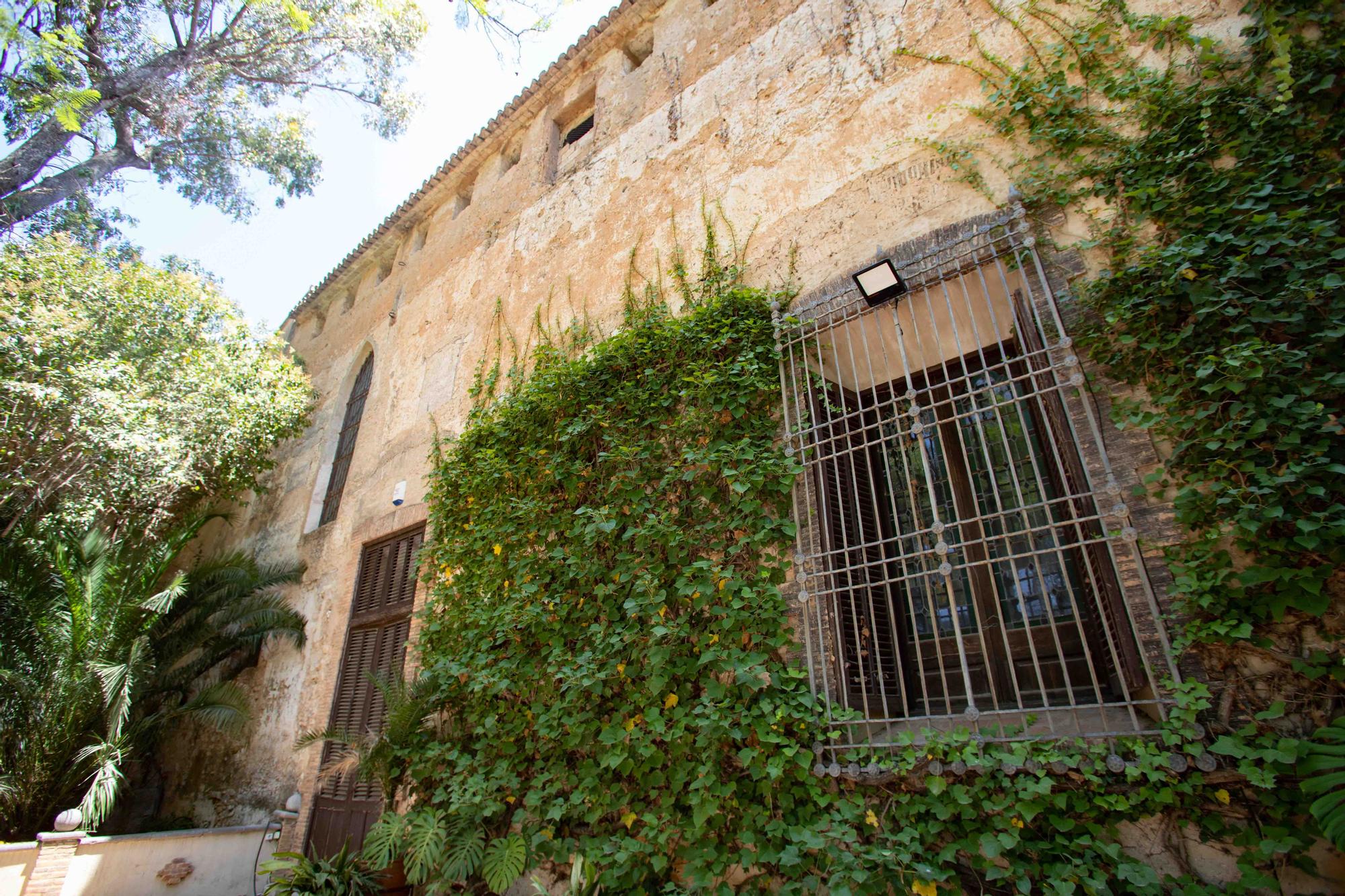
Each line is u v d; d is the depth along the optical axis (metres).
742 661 3.73
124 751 8.20
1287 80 3.15
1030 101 4.12
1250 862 2.41
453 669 5.28
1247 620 2.61
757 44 6.48
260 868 5.23
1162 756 2.56
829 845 3.13
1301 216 2.87
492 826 4.77
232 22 11.02
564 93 9.38
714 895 3.45
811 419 4.26
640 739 3.97
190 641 9.77
